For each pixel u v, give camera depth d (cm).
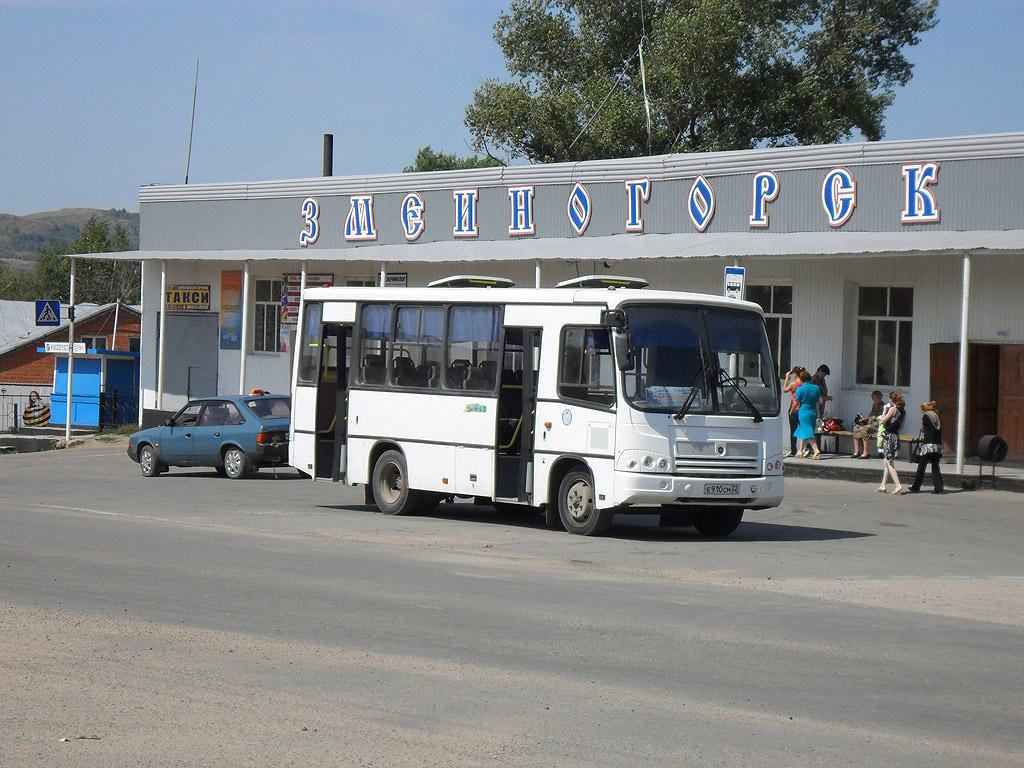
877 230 2664
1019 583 1274
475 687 788
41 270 11056
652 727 701
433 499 1895
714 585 1221
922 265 2575
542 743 667
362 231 3650
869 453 2611
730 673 834
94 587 1150
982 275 2498
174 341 4012
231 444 2569
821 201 2752
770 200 2834
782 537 1639
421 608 1056
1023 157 2467
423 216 3516
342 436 1961
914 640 959
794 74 5022
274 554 1388
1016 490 2169
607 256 2711
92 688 777
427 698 759
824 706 753
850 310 2697
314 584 1175
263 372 3834
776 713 734
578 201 3186
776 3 5256
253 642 914
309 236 3766
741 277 1892
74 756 636
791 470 2447
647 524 1809
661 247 2738
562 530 1672
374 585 1173
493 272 3362
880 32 5206
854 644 938
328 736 675
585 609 1060
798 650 911
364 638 932
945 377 2514
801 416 2550
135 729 686
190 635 937
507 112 5206
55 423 4134
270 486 2395
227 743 660
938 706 757
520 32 5416
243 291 3525
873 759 646
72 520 1755
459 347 1777
